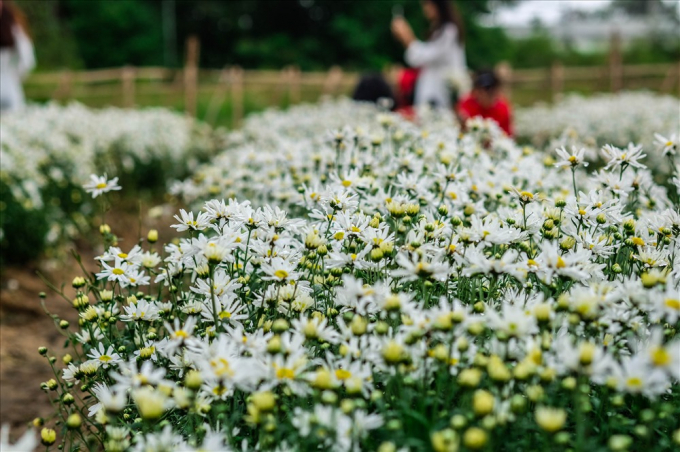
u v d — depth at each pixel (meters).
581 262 1.87
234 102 15.84
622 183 2.48
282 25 36.56
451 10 7.21
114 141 7.36
